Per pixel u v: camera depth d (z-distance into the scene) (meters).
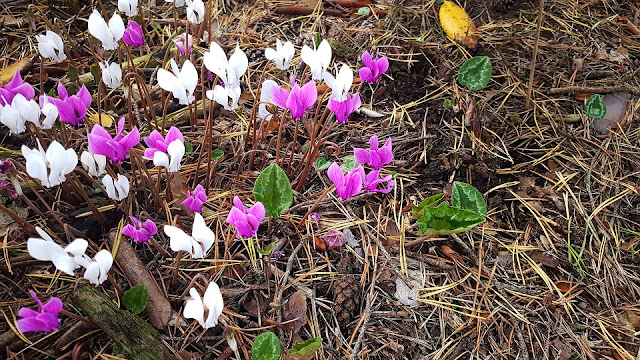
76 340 0.22
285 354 0.23
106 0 0.41
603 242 0.29
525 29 0.42
